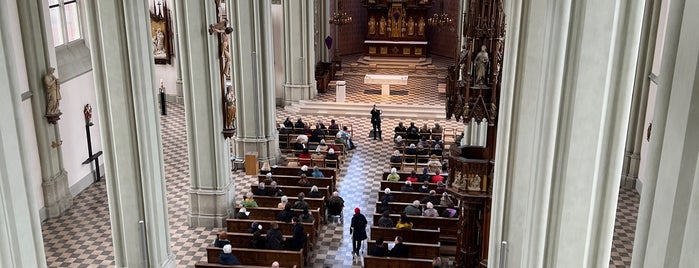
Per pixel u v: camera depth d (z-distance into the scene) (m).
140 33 10.83
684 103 3.12
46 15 16.17
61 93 17.62
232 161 20.22
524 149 9.36
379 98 28.88
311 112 27.17
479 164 11.36
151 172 11.57
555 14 5.49
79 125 18.61
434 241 14.17
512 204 9.70
